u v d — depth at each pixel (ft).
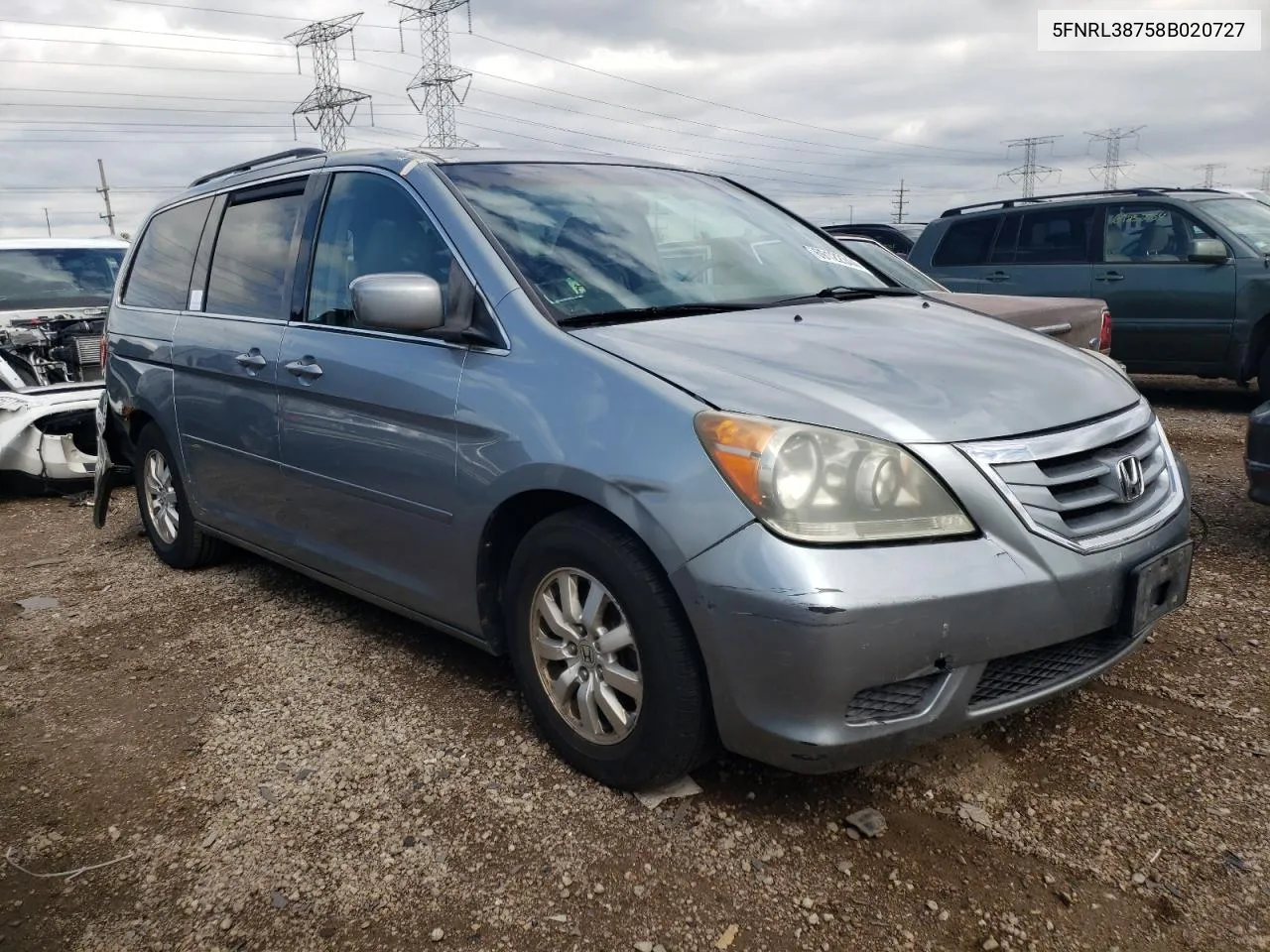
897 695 7.70
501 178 11.29
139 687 12.00
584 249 10.66
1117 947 7.11
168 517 16.47
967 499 7.74
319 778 9.64
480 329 9.78
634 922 7.52
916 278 22.67
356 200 11.89
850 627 7.26
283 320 12.53
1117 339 29.32
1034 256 31.14
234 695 11.59
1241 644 11.69
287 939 7.53
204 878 8.27
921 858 8.10
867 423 7.77
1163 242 28.58
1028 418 8.29
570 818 8.77
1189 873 7.80
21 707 11.65
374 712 10.93
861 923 7.42
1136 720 10.04
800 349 9.08
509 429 9.14
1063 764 9.31
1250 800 8.64
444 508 9.99
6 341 24.40
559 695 9.36
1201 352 27.94
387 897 7.91
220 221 14.69
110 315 17.33
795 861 8.11
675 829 8.55
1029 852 8.12
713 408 7.98
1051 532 7.96
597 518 8.66
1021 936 7.23
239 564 16.74
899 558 7.46
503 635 10.22
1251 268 26.73
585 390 8.70
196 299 14.71
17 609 15.20
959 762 9.41
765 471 7.50
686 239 11.78
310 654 12.67
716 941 7.30
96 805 9.44
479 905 7.77
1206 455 21.98
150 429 16.16
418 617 11.13
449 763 9.78
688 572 7.78
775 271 12.01
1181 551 9.00
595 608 8.80
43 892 8.21
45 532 20.48
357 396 10.82
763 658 7.49
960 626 7.57
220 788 9.59
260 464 12.99
